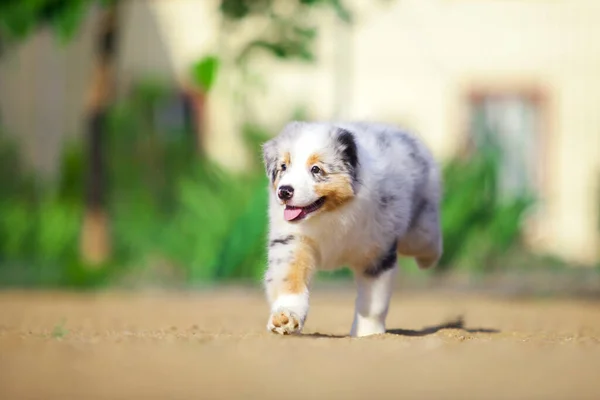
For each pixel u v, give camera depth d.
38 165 21.53
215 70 14.79
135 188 19.64
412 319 10.20
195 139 20.81
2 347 6.17
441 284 15.91
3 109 21.66
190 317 10.44
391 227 7.34
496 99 21.22
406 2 21.16
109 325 8.92
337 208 7.03
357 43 21.12
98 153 16.14
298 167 6.96
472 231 17.02
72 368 5.26
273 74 20.91
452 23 21.20
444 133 21.16
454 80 21.20
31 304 12.74
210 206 16.77
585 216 20.91
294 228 7.12
